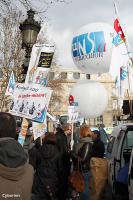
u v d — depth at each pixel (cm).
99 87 1267
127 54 1130
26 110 827
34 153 830
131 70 1123
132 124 901
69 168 930
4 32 2859
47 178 817
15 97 832
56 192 829
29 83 861
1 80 3028
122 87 1135
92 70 1194
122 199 796
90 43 1138
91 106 1256
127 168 798
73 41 1197
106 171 861
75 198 884
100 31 1130
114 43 1138
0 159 296
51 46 899
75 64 1242
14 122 325
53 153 821
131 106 1027
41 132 929
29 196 304
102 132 1752
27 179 303
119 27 1137
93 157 888
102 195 859
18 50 3009
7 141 306
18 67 2941
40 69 891
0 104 2556
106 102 1295
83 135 906
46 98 833
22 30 1078
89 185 864
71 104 1337
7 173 294
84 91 1262
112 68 1144
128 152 887
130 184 694
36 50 901
